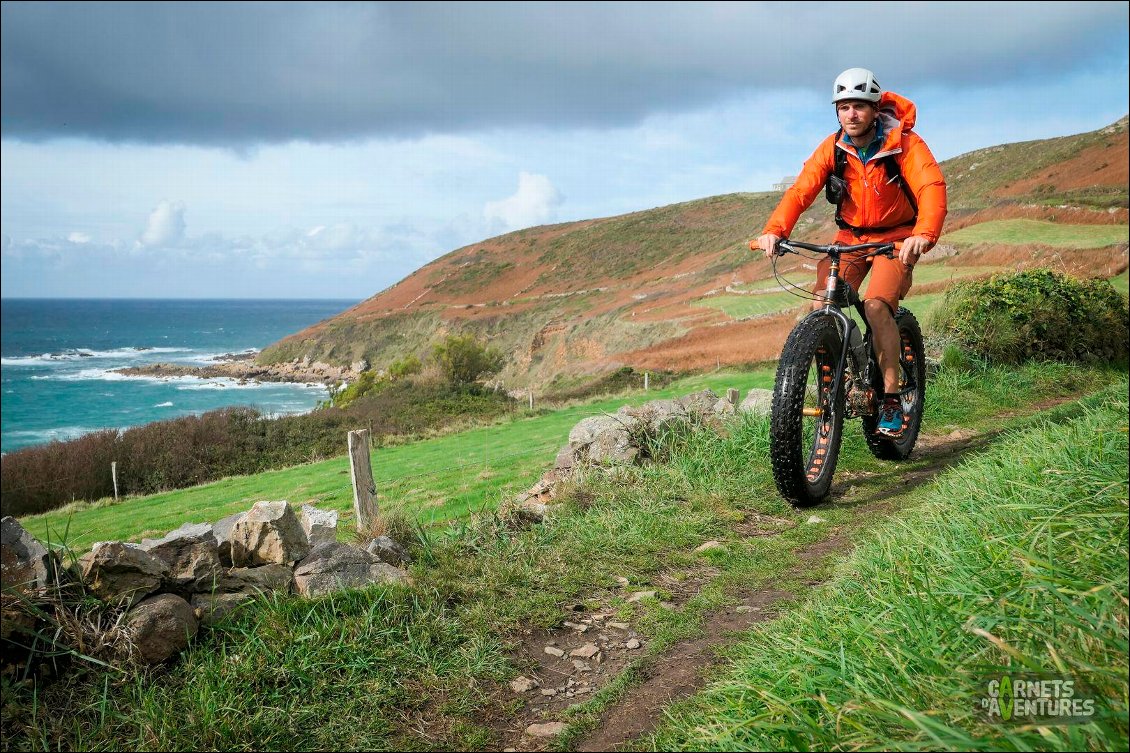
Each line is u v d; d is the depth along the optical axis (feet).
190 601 10.85
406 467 61.16
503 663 10.17
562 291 430.20
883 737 5.88
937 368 33.04
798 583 12.25
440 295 479.82
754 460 19.89
